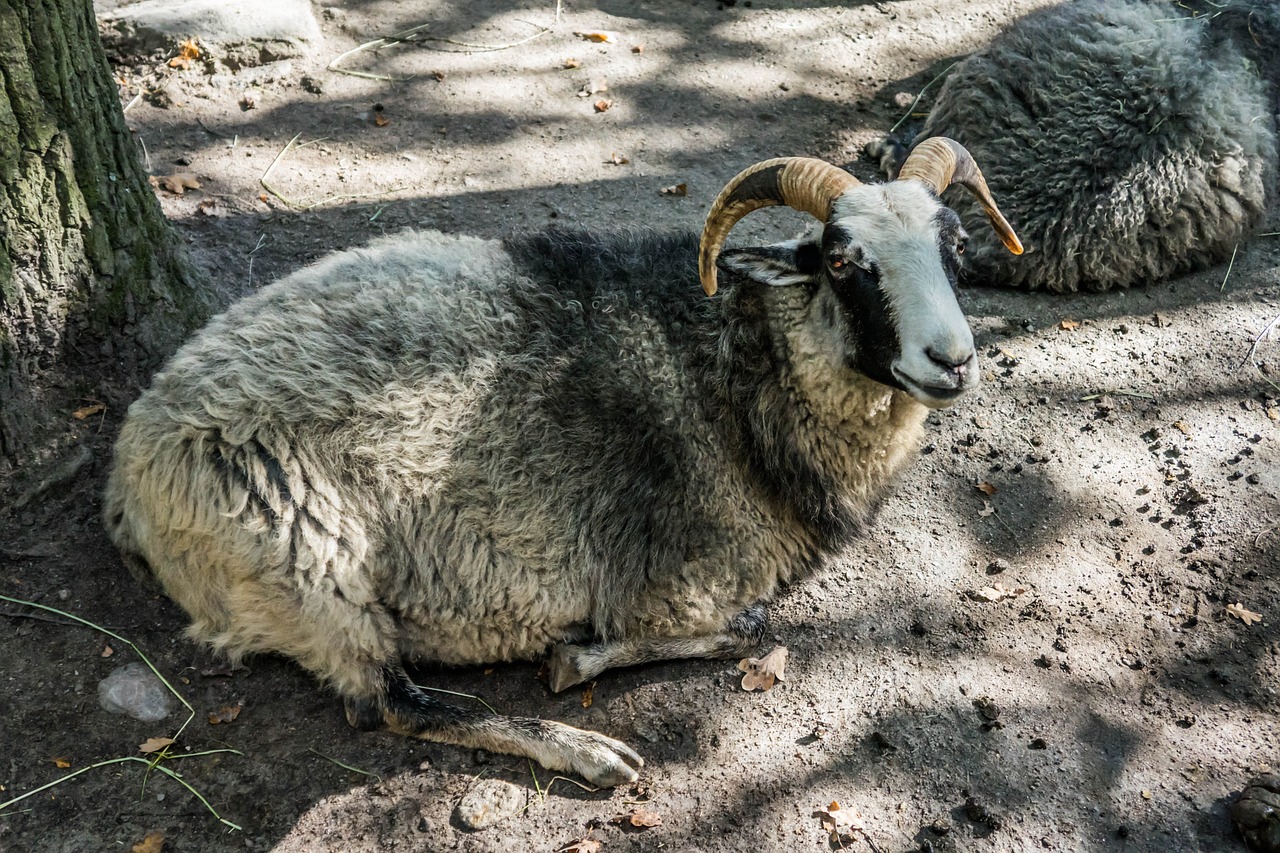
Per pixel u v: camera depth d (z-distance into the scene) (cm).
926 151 389
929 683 401
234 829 338
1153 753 380
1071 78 626
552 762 362
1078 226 582
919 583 443
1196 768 376
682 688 397
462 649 389
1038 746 379
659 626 403
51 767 345
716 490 397
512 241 417
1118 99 607
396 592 368
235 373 356
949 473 493
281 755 361
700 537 397
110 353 441
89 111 411
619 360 390
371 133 668
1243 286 602
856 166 677
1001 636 421
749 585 410
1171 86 607
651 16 814
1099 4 685
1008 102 632
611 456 384
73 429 429
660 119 704
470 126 681
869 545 459
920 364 340
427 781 359
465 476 366
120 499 385
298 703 378
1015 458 500
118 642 384
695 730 382
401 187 626
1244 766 377
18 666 370
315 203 605
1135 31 649
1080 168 592
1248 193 603
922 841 348
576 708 389
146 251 449
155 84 679
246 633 367
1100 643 420
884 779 366
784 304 388
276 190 612
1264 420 520
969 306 590
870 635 420
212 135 651
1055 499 481
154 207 456
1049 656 414
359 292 381
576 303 393
